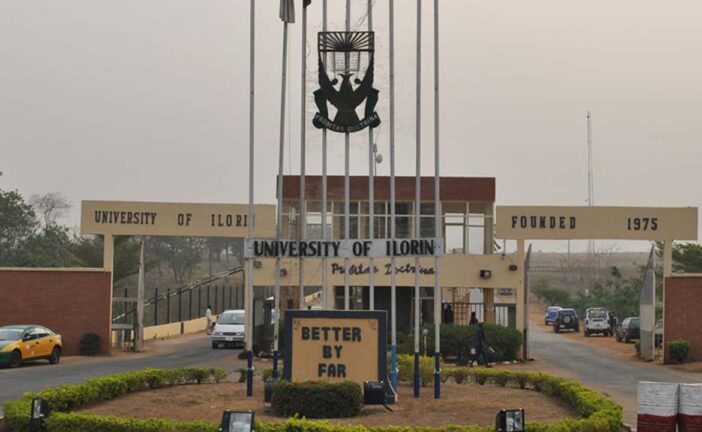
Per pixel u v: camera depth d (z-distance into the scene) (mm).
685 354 36156
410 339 35062
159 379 23047
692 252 58812
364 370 20000
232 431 14070
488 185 39656
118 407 19500
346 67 21359
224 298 68812
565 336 60656
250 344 21469
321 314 20141
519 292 37000
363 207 39750
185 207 37562
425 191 39875
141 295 41031
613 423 16844
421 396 21344
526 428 15805
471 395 21719
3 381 26891
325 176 21797
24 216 71688
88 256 56219
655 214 36781
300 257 20922
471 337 34594
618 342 52688
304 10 21578
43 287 38062
